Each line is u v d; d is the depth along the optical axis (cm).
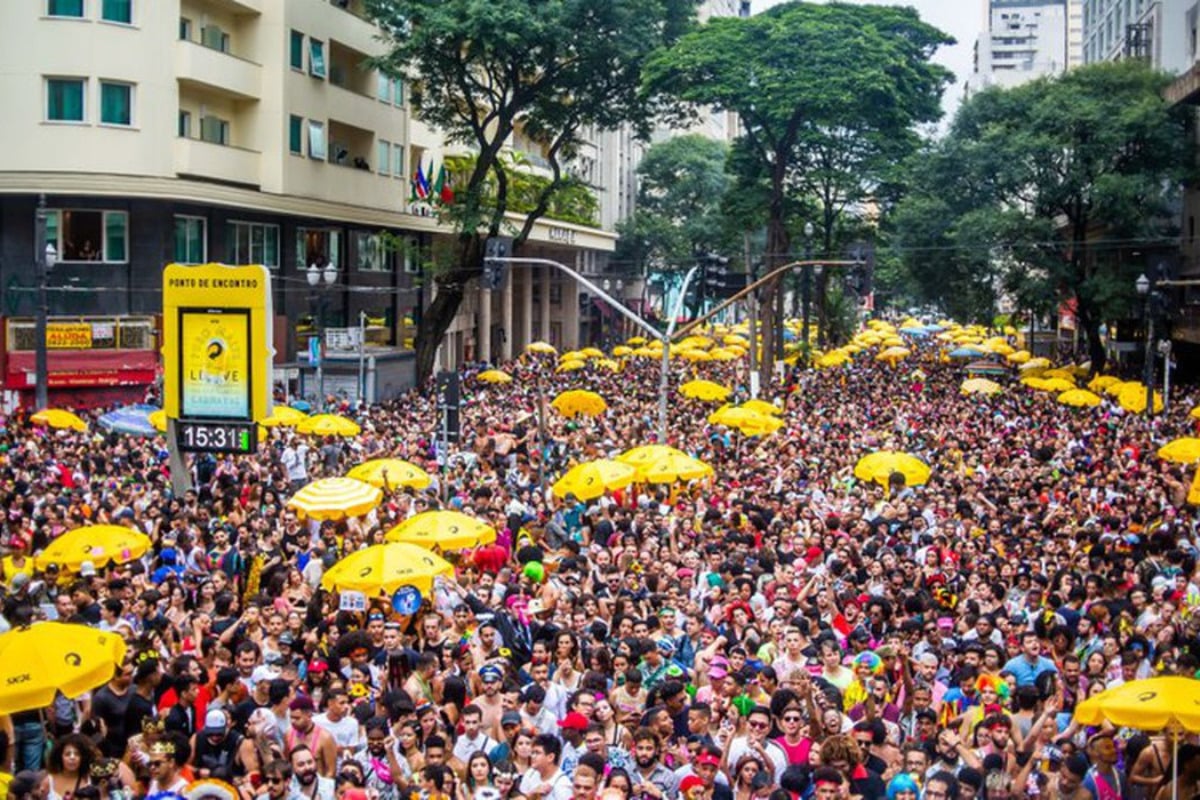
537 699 1268
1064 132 5972
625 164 12019
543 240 8444
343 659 1349
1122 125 5909
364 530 2255
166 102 4762
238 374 2459
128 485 2519
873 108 6322
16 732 1257
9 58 4538
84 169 4572
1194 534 2428
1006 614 1622
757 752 1165
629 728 1205
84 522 2108
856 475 2630
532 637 1573
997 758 1182
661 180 11106
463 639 1477
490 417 4191
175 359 2475
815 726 1247
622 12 5550
